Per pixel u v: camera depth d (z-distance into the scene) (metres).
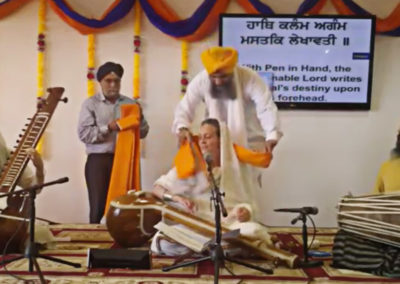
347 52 4.38
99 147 4.04
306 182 4.50
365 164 4.48
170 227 2.78
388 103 4.46
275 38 4.37
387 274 2.43
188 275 2.40
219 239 2.19
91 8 4.42
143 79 4.46
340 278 2.38
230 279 2.33
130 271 2.46
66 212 4.49
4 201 2.89
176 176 3.07
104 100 4.07
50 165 4.47
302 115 4.46
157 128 4.48
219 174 2.99
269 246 2.69
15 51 4.44
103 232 3.60
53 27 4.43
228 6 4.41
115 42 4.43
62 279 2.32
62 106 4.46
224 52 3.24
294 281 2.32
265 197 4.50
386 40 4.44
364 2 4.41
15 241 2.84
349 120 4.46
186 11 4.43
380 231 2.49
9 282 2.27
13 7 4.38
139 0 4.36
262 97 3.33
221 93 3.33
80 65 4.45
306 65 4.39
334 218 4.50
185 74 4.44
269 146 3.22
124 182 3.86
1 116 4.47
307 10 4.34
